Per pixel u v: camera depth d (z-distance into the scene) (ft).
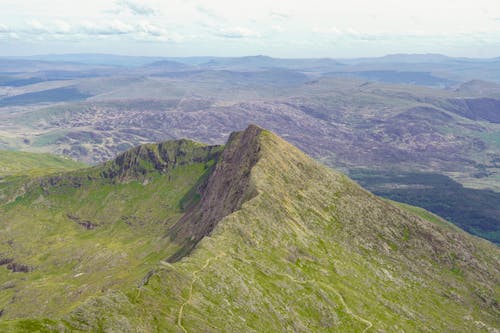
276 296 456.04
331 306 487.61
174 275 394.73
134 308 328.70
